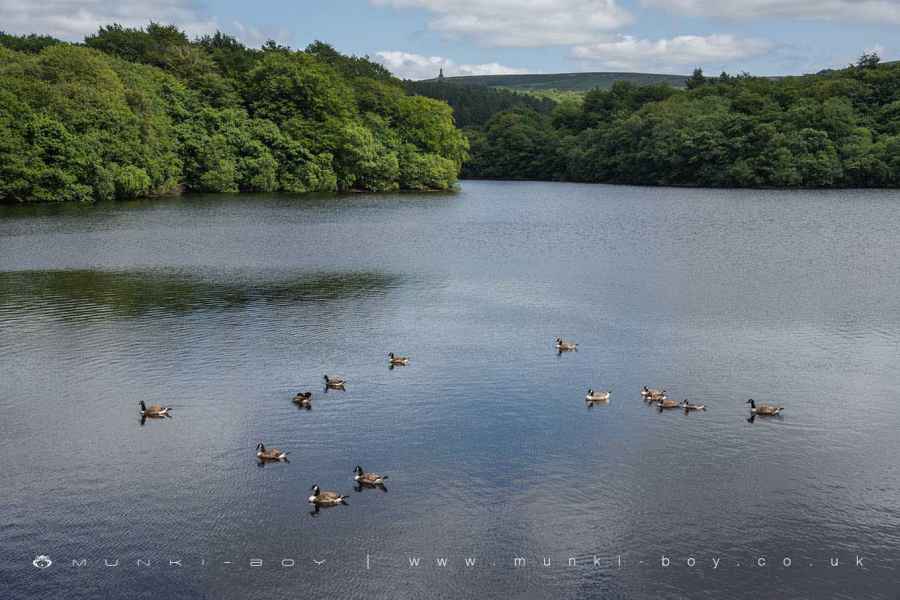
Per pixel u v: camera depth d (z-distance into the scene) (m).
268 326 56.84
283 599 25.78
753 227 115.50
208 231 108.00
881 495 31.91
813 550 28.14
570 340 53.41
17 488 32.75
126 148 145.00
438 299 65.88
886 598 25.50
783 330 55.78
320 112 185.25
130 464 34.88
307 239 101.75
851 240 100.50
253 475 33.88
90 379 45.44
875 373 46.50
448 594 25.94
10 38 196.50
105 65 153.75
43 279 73.44
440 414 40.28
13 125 133.00
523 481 33.19
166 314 60.25
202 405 41.59
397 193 185.88
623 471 34.00
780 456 35.47
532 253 90.81
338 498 31.50
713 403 41.84
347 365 47.94
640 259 86.38
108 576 26.94
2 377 45.72
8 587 26.33
